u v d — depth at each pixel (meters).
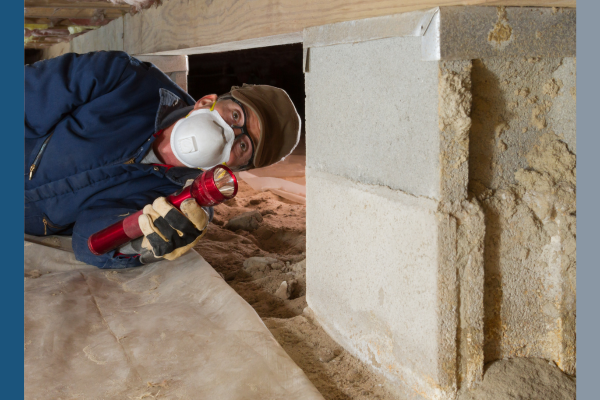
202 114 2.59
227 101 2.64
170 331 1.96
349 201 1.88
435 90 1.40
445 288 1.46
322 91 2.01
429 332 1.51
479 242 1.47
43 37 6.23
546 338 1.67
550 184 1.58
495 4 1.38
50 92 2.76
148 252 2.53
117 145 2.78
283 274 2.73
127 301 2.31
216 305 2.14
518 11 1.42
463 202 1.46
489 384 1.54
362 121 1.77
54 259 2.79
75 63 2.83
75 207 2.81
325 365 1.88
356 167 1.84
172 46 3.44
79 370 1.74
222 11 2.72
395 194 1.61
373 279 1.77
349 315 1.93
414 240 1.54
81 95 2.79
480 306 1.51
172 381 1.66
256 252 3.15
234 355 1.76
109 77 2.79
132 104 2.82
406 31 1.47
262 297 2.50
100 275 2.60
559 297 1.62
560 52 1.50
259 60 12.48
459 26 1.37
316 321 2.19
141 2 3.69
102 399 1.57
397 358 1.67
